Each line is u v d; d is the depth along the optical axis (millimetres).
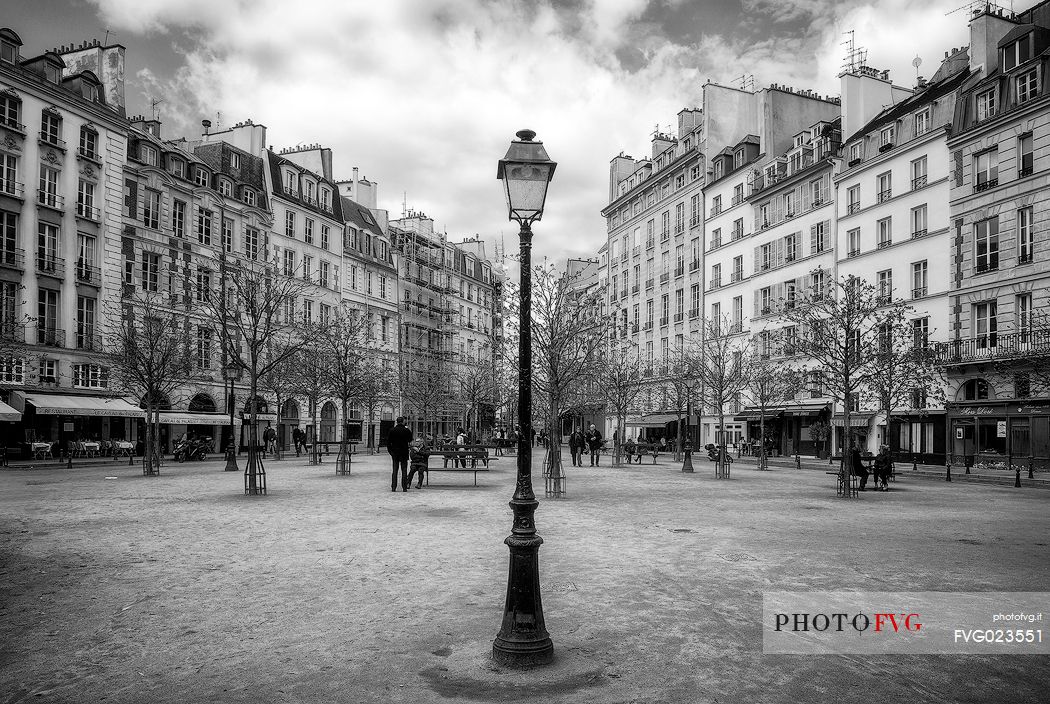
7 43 35344
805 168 44906
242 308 36438
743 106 57031
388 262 69125
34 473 26438
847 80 44125
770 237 48406
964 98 34656
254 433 18672
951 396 34188
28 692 4891
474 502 16359
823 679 5117
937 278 35906
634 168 72062
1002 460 31609
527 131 6332
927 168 36688
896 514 14938
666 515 14430
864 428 39125
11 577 8328
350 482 22234
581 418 74000
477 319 82875
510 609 5477
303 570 8703
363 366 45844
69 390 36125
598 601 7242
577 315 23641
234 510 14734
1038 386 29859
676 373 49312
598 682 5031
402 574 8477
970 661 5523
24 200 35000
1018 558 9680
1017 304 31938
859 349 22250
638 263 66875
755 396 42750
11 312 32531
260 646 5832
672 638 6023
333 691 4875
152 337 29578
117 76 42750
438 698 4750
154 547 10297
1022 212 31906
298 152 61562
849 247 41719
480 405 65875
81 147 38125
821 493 20047
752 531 12172
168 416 39656
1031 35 32156
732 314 52375
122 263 40094
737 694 4828
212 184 47531
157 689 4934
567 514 14523
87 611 6887
